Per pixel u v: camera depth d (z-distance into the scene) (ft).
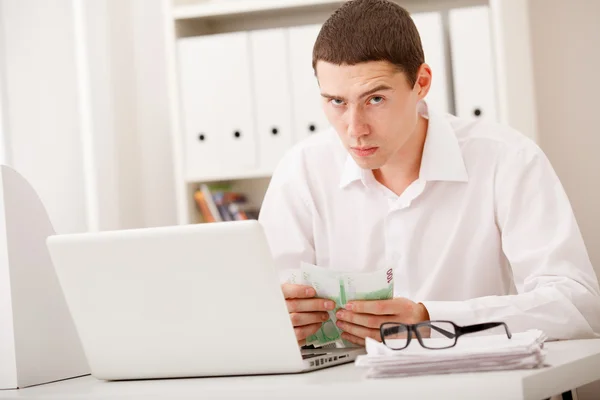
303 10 10.06
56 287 5.13
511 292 6.62
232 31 10.57
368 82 5.00
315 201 6.66
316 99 9.43
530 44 8.93
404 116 5.26
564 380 3.84
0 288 4.85
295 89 9.48
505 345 3.79
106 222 10.17
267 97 9.55
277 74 9.52
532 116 8.83
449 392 3.49
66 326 5.17
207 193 9.86
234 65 9.64
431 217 6.31
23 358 4.84
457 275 6.27
